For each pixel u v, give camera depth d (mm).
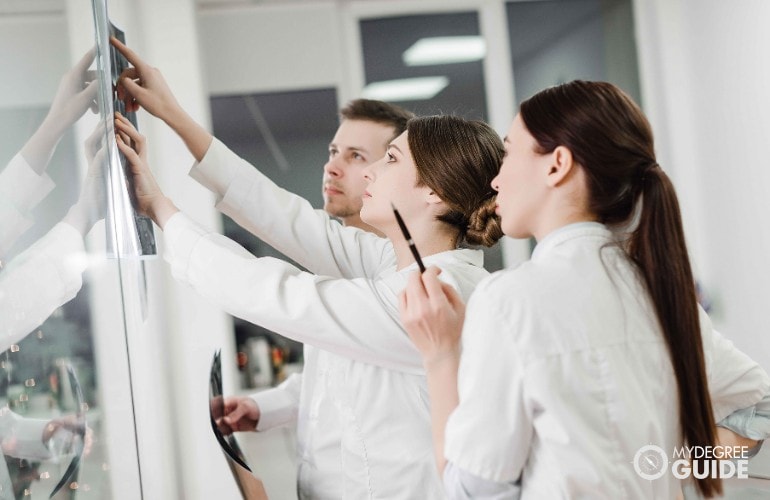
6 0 924
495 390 836
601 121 884
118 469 1121
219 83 3670
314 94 3734
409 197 1242
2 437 879
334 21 3719
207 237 1210
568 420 812
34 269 948
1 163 899
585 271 871
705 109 3654
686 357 868
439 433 913
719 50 3527
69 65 1031
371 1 3783
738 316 3564
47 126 981
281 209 1488
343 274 1521
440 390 921
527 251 3693
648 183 885
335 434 1244
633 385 844
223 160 1457
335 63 3736
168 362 2857
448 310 929
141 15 3277
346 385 1205
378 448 1173
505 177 953
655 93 3863
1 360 885
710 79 3605
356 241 1521
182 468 2910
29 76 951
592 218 919
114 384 1126
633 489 829
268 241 1521
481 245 1285
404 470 1157
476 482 846
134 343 1442
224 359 3152
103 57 1136
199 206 3072
